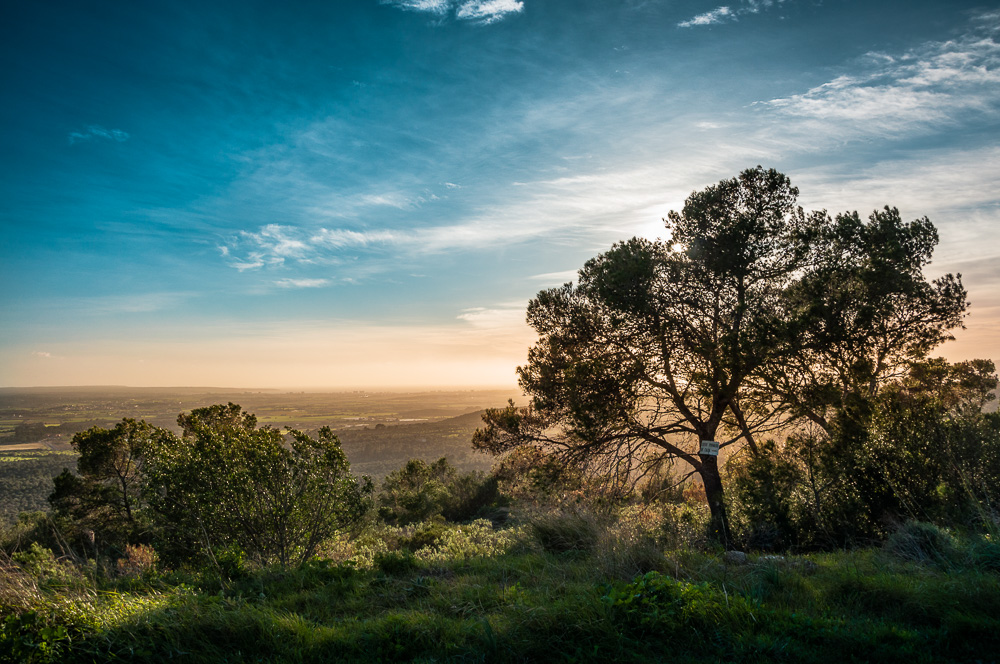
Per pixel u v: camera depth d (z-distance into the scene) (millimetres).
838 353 10883
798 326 10328
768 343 10398
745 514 10648
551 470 12766
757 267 11781
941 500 8984
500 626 4043
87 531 20078
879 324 11312
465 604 4668
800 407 10695
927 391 12047
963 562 5352
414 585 5316
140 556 8023
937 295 11992
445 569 6211
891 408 10805
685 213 12336
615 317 11773
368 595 5199
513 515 8641
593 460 12734
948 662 3527
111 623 3934
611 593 4398
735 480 11609
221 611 4203
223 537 9914
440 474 43906
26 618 3754
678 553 5742
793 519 10242
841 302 10930
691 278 11883
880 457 9977
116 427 22562
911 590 4617
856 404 10477
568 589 4805
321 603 4996
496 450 13961
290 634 4023
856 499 9867
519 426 13789
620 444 12547
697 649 3783
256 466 10188
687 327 11828
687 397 12297
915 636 3848
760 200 11859
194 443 11195
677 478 12977
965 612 4230
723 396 11492
